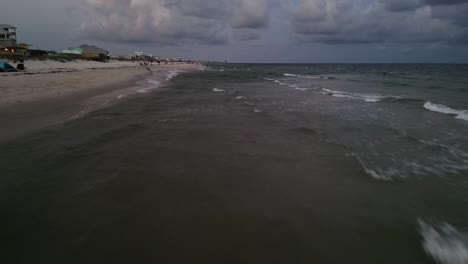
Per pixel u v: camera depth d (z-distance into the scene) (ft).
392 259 10.35
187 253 10.29
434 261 10.27
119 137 25.43
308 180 17.35
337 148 23.84
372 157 21.76
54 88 52.26
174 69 219.20
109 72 113.60
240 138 26.48
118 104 43.62
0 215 12.38
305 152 22.75
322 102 51.85
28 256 9.86
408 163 20.52
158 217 12.64
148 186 15.75
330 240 11.39
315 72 212.02
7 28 135.64
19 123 28.09
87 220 12.18
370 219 13.05
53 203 13.51
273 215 13.16
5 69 72.49
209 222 12.40
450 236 11.82
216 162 20.01
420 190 16.22
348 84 96.07
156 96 56.18
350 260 10.23
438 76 140.26
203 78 128.77
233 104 47.78
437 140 26.58
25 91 44.75
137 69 164.45
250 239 11.27
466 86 81.92
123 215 12.68
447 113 40.32
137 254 10.13
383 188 16.42
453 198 15.31
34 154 20.13
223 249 10.59
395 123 33.83
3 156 19.56
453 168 19.57
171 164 19.29
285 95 63.62
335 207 14.12
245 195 15.12
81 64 147.74
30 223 11.85
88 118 32.45
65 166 18.17
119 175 17.07
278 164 19.98
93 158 19.83
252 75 165.37
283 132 29.04
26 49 138.72
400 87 81.92
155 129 28.94
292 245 10.98
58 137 24.41
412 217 13.33
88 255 9.98
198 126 30.91
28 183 15.57
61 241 10.71
